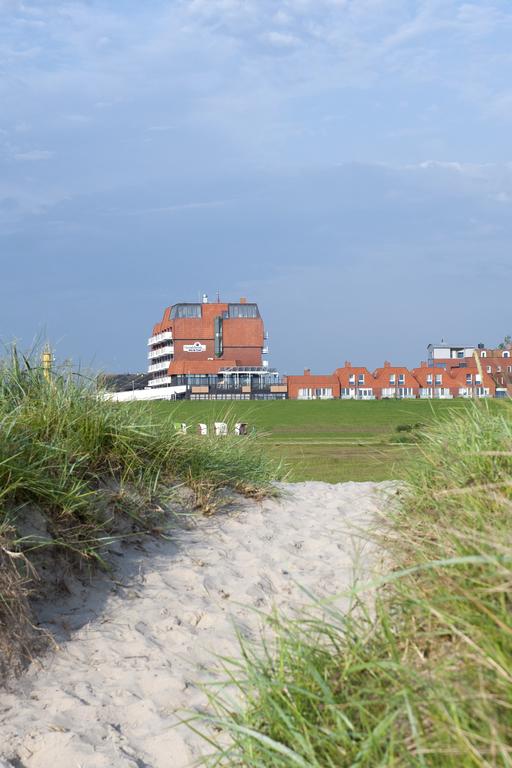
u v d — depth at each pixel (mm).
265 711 3203
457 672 2861
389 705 2852
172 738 4160
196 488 8461
